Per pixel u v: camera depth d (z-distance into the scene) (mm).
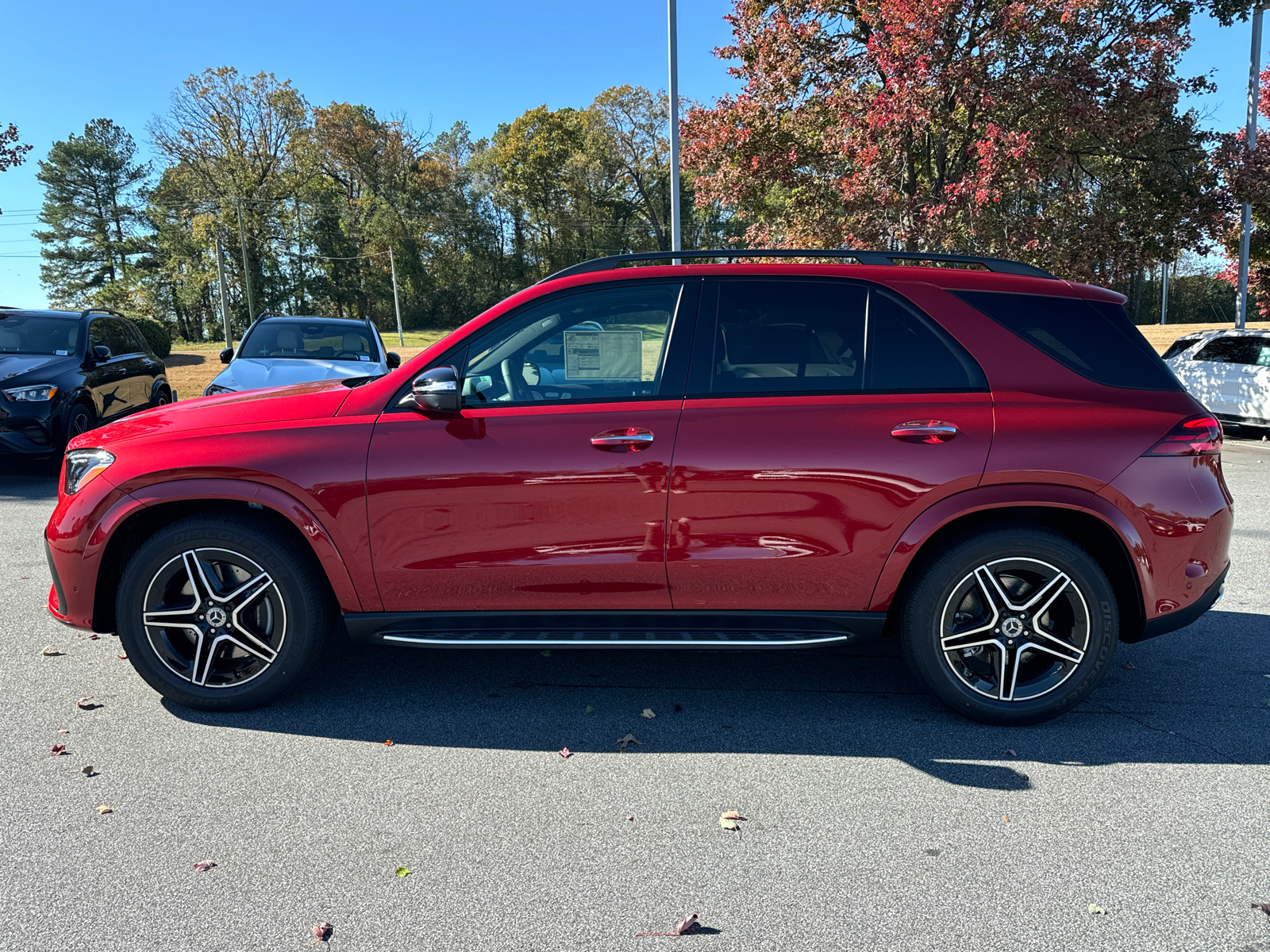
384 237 73250
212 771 2971
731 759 3084
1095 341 3316
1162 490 3182
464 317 80688
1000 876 2383
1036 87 12758
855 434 3178
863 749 3162
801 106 15750
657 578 3271
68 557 3334
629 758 3090
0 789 2836
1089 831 2615
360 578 3283
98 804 2746
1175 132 14016
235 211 61688
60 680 3771
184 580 3354
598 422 3217
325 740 3215
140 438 3359
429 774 2971
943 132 13703
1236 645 4262
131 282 71500
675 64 13195
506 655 4125
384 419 3277
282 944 2096
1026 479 3160
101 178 82188
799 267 3377
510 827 2631
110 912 2213
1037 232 14188
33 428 8719
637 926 2170
